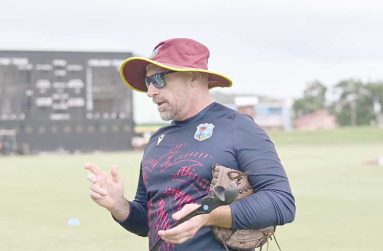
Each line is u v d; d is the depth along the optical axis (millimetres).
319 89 108375
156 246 3090
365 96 105688
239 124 3051
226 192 2619
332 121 101812
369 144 53062
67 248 7910
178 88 3129
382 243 8008
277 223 2924
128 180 18016
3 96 48125
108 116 50375
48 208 11992
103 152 49281
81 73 49500
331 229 9055
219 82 3273
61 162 30906
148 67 3209
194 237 2996
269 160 2988
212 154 3014
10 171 24047
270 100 81375
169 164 3098
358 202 12391
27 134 48688
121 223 3406
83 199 13578
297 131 69438
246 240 2936
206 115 3141
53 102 49125
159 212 3102
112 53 49781
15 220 10328
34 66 48531
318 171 21203
